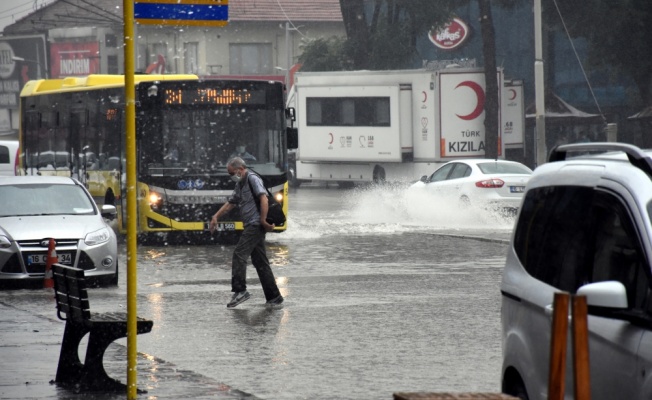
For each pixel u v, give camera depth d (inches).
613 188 519.2
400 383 831.7
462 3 4685.0
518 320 572.4
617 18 4301.2
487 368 888.3
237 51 7081.7
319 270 1630.2
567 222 546.9
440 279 1502.2
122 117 2156.7
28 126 2704.2
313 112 4323.3
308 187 4803.2
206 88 2079.2
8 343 1006.4
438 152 4055.1
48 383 823.7
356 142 4220.0
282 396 787.4
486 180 2472.9
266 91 2100.1
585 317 423.2
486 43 4037.9
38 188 1610.5
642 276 483.2
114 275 1514.5
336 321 1141.1
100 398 770.2
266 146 2101.4
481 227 2415.1
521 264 583.2
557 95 5078.7
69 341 829.8
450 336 1040.8
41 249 1480.1
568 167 567.2
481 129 4079.7
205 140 2085.4
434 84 4062.5
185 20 754.8
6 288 1502.2
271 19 7071.9
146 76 2145.7
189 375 850.8
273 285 1268.5
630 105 4763.8
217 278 1556.3
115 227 2395.4
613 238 510.9
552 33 5073.8
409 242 2090.3
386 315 1176.8
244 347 994.1
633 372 469.4
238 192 1267.2
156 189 2071.9
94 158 2298.2
